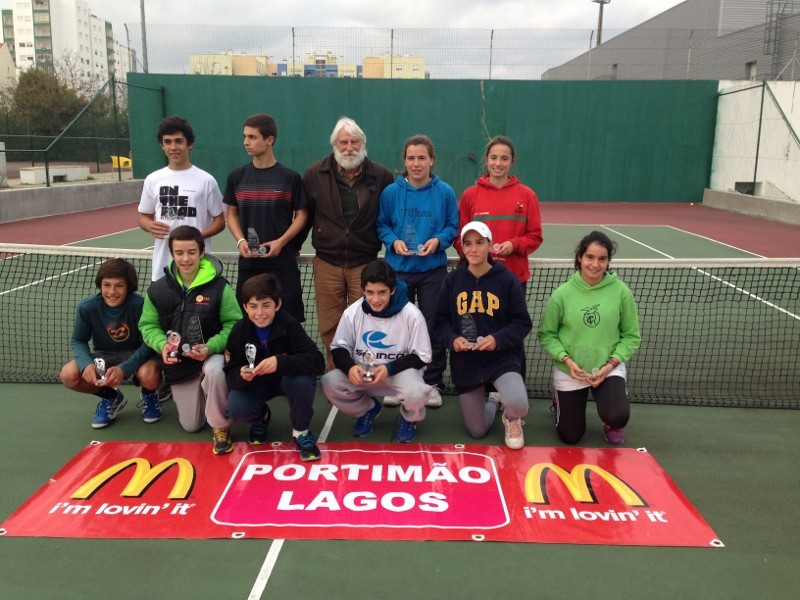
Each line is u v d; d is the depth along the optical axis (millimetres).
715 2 25891
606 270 4008
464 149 21141
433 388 4395
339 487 3309
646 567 2729
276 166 4281
